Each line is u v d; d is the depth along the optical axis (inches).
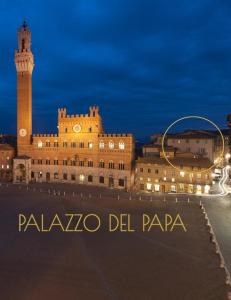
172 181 3720.5
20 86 4731.8
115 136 4224.9
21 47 4667.8
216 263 1598.2
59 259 1658.5
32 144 4766.2
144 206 2901.1
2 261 1622.8
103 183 4340.6
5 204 2987.2
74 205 2962.6
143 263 1611.7
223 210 2699.3
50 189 3969.0
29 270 1517.0
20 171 4685.0
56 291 1310.3
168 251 1772.9
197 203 2989.7
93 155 4407.0
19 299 1243.8
